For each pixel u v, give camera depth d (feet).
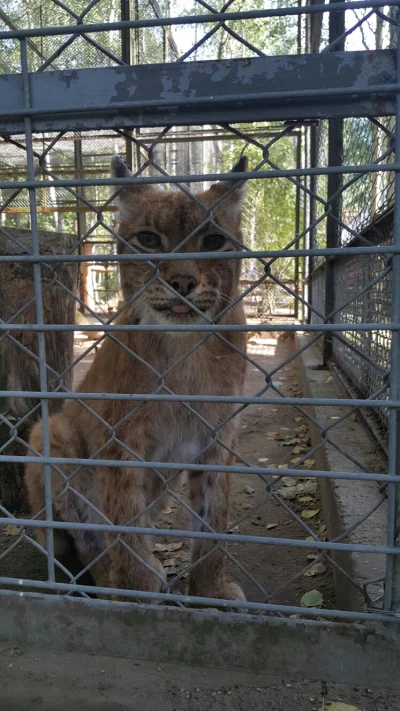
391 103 2.18
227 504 3.92
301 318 17.49
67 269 5.51
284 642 2.53
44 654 2.74
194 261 3.61
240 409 2.58
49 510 2.70
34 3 10.78
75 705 2.40
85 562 4.34
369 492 4.09
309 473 2.34
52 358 5.30
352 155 7.00
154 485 4.16
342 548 2.34
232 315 4.00
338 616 2.43
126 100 2.33
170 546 4.79
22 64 2.39
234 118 2.29
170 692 2.45
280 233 21.13
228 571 4.28
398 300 2.21
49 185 2.41
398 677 2.45
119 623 2.68
